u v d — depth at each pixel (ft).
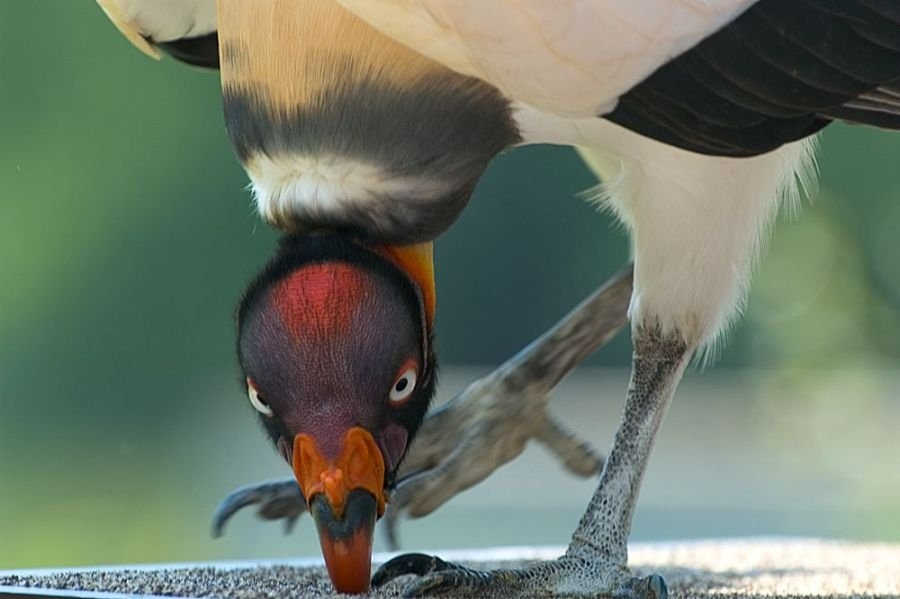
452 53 19.60
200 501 67.92
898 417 68.59
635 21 19.49
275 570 23.89
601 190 22.66
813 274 69.31
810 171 23.26
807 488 64.39
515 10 19.15
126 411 68.49
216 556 63.52
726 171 21.17
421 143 20.11
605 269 74.64
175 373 68.64
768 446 69.10
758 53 19.95
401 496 25.45
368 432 19.43
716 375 72.28
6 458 67.41
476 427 25.82
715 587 24.03
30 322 67.67
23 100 66.85
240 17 20.29
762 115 20.35
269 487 24.91
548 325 74.79
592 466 26.27
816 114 20.54
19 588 19.70
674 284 21.75
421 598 19.93
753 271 22.36
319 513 19.24
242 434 69.26
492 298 75.25
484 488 69.62
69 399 68.03
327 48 19.84
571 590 21.07
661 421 22.24
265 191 20.61
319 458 19.26
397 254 20.54
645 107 20.15
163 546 65.00
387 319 19.75
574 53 19.48
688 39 19.75
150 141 67.51
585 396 73.05
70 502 67.10
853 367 69.51
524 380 25.95
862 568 26.96
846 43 19.95
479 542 58.29
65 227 67.46
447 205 20.57
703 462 69.10
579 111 20.11
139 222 67.72
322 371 19.36
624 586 20.84
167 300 67.97
